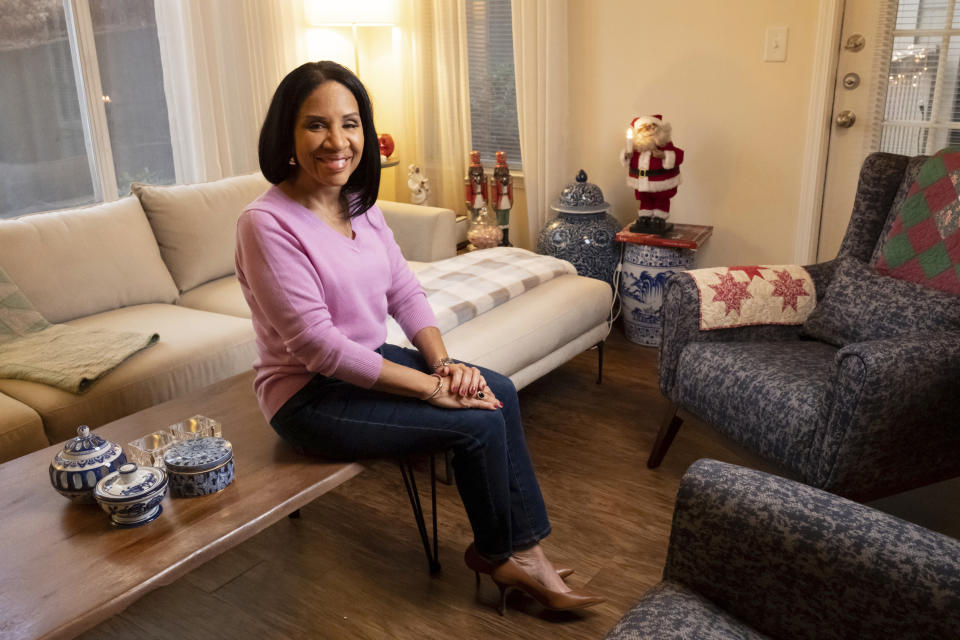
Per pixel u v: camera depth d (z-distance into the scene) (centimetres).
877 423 173
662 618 111
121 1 319
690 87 330
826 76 295
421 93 393
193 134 342
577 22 351
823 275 237
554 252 339
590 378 302
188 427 164
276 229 150
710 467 118
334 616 179
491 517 166
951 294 200
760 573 111
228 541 136
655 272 318
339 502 223
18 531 138
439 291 256
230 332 238
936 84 283
